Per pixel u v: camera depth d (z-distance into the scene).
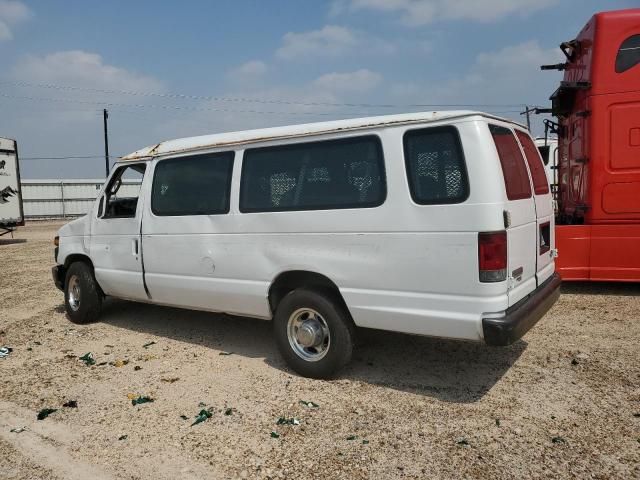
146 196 6.03
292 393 4.57
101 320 7.22
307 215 4.70
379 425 3.96
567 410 4.10
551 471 3.30
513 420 3.97
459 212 3.96
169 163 5.86
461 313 3.99
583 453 3.49
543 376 4.77
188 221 5.58
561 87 7.82
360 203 4.43
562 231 7.75
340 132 4.60
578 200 8.12
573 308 6.95
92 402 4.53
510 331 3.83
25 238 20.84
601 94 7.46
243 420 4.11
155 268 5.97
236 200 5.21
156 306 7.90
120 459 3.61
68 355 5.75
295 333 4.95
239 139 5.26
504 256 3.92
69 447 3.79
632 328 6.04
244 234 5.14
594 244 7.66
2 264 13.26
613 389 4.45
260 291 5.09
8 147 19.23
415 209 4.14
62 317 7.47
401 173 4.22
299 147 4.85
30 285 10.12
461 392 4.50
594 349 5.40
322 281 4.76
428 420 4.02
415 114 4.26
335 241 4.55
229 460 3.55
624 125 7.39
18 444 3.86
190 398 4.55
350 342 4.72
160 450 3.71
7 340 6.41
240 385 4.80
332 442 3.73
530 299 4.42
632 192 7.43
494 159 3.95
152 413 4.29
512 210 4.10
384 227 4.29
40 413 4.28
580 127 8.00
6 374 5.25
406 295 4.23
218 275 5.40
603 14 7.42
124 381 4.98
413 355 5.40
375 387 4.66
